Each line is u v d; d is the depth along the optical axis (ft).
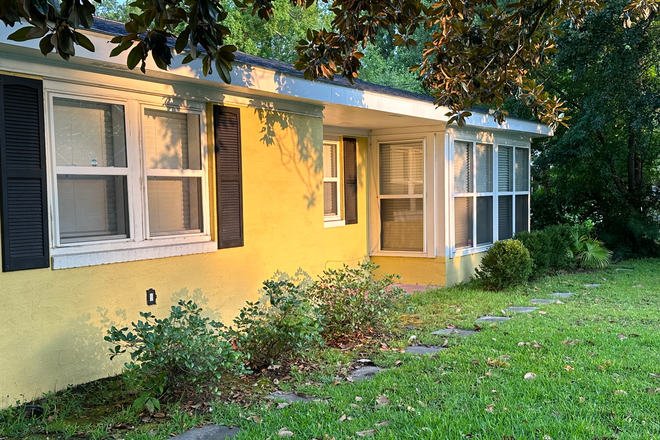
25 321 13.48
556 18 19.54
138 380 14.21
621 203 45.34
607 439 10.80
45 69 13.88
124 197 16.12
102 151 15.57
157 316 16.72
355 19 16.30
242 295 19.70
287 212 21.52
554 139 47.44
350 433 11.35
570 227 38.88
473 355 16.97
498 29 17.90
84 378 14.76
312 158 22.72
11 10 8.78
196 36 10.16
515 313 23.35
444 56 19.07
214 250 18.53
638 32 36.35
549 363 15.76
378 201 33.19
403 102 25.79
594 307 24.08
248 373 14.85
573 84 45.27
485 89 19.67
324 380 15.11
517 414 12.06
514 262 29.01
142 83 16.20
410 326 21.74
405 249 32.60
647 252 45.11
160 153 17.25
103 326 15.25
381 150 33.14
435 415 12.09
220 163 18.61
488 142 34.88
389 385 14.39
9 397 13.11
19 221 13.32
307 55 17.57
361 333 20.03
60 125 14.57
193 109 17.97
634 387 13.65
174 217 17.78
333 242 30.73
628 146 46.24
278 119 21.02
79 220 15.10
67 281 14.38
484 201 35.12
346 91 22.47
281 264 21.31
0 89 12.94
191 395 13.89
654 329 19.72
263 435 11.35
